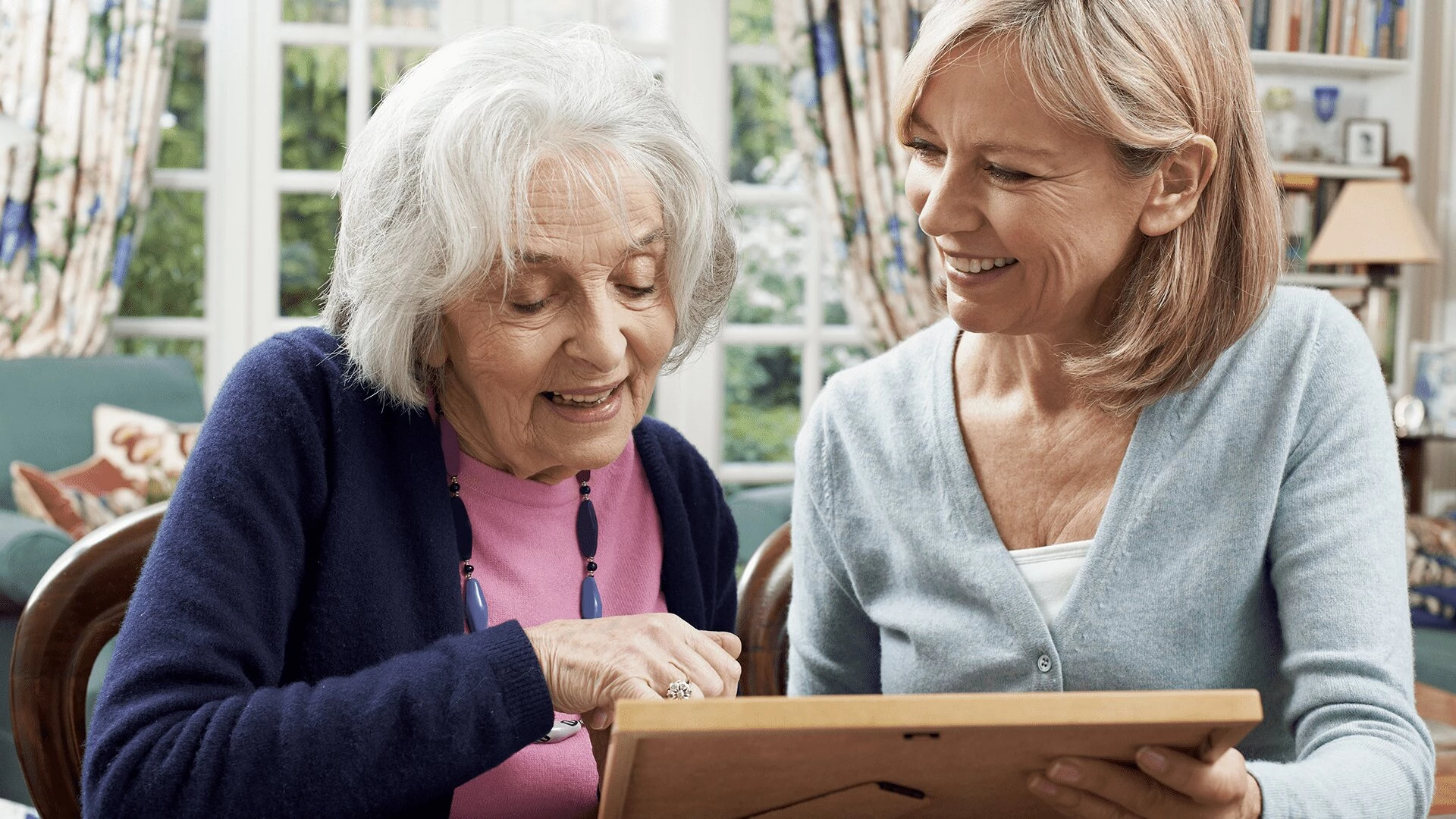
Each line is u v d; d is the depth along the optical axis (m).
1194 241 1.01
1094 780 0.74
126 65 4.68
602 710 0.91
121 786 0.84
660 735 0.64
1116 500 1.06
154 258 4.98
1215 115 0.98
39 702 1.11
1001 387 1.16
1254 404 1.06
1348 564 0.99
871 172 5.09
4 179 4.62
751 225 5.26
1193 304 1.02
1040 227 0.95
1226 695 0.67
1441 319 5.45
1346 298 5.42
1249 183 1.02
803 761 0.69
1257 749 1.09
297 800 0.84
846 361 5.33
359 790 0.84
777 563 1.37
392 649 1.02
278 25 4.95
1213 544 1.05
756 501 4.09
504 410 1.02
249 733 0.85
